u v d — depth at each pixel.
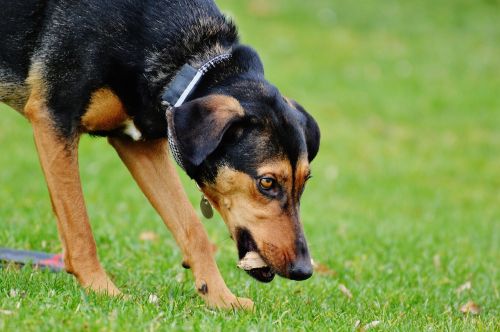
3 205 13.95
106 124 8.66
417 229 15.70
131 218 14.12
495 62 34.69
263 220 8.09
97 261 8.73
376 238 14.24
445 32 37.66
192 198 17.19
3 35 8.85
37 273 9.30
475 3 41.16
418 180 21.97
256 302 9.08
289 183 8.09
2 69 8.95
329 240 13.76
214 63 8.41
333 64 32.47
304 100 28.16
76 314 7.43
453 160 24.39
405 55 34.47
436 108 29.19
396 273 11.89
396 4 40.28
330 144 24.38
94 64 8.40
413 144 25.66
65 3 8.62
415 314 9.57
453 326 8.79
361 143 24.98
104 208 14.77
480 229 16.80
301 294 10.14
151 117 8.58
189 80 8.34
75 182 8.62
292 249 8.05
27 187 16.28
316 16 37.72
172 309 8.09
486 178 22.95
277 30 35.50
